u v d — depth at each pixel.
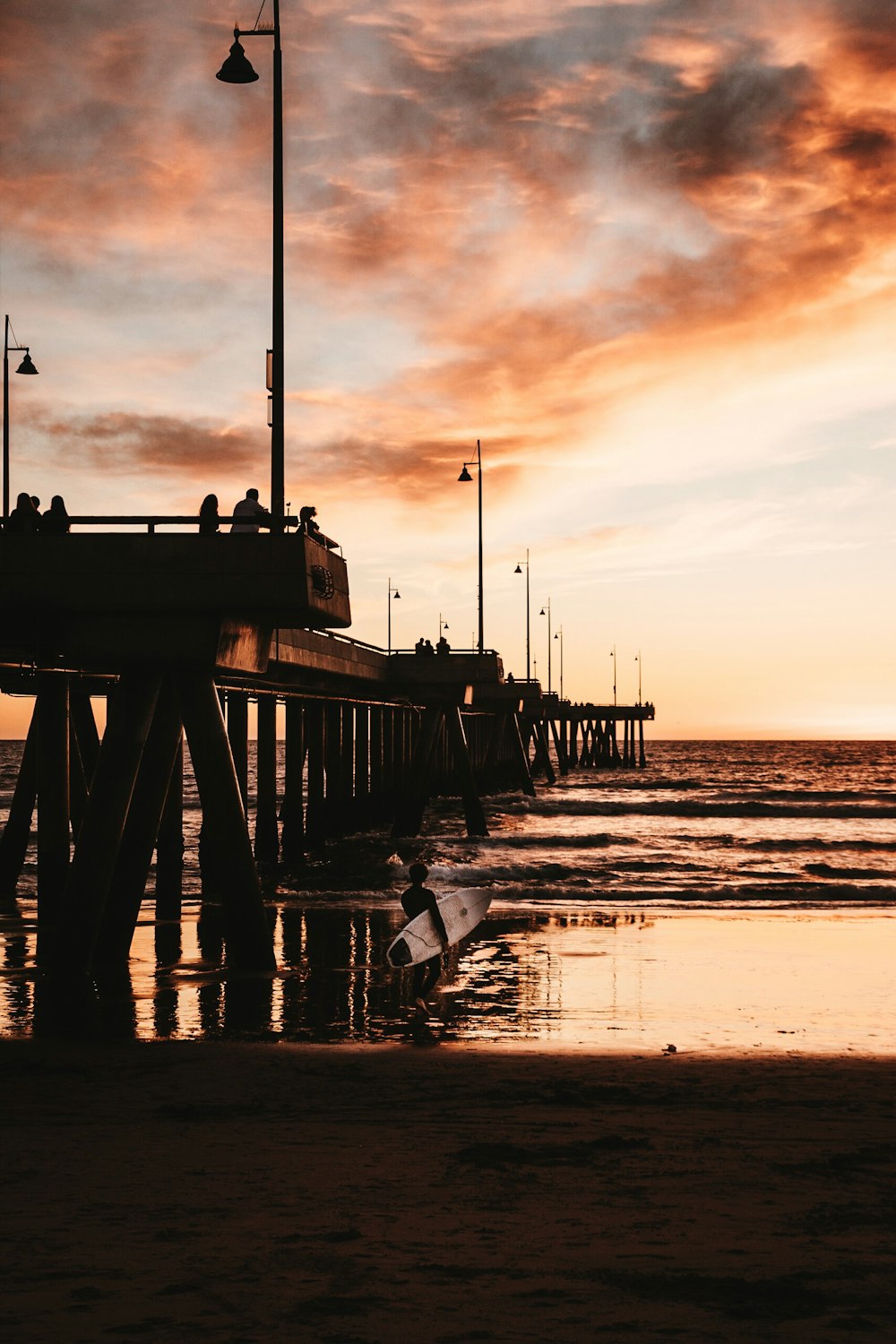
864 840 48.22
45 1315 4.80
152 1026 13.43
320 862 36.25
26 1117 9.30
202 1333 4.57
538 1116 9.41
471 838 44.00
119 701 15.89
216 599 15.34
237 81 16.97
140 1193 7.00
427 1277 5.38
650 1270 5.52
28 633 17.69
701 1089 10.57
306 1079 10.88
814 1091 10.48
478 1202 6.81
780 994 16.17
